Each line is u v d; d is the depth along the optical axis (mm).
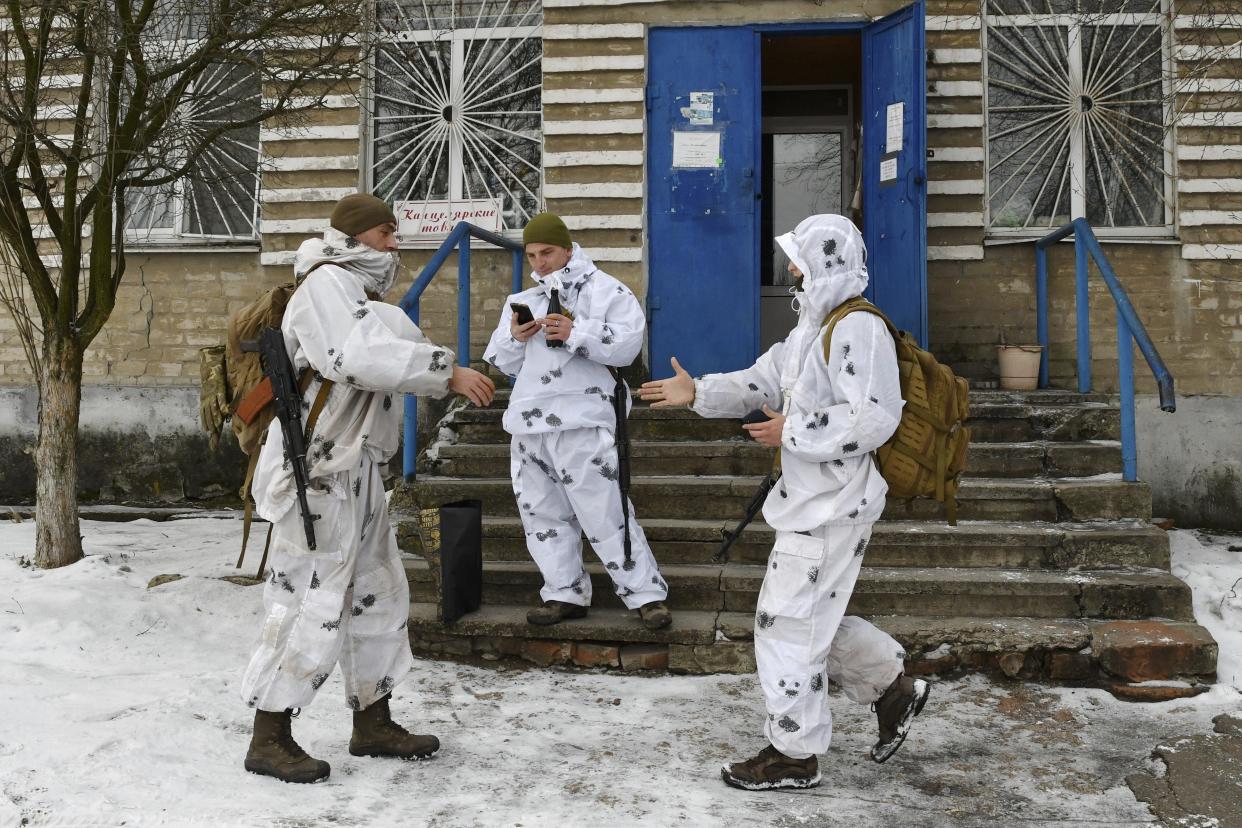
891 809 3195
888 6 7125
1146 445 6949
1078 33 7297
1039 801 3258
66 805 2930
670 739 3770
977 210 7059
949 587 4680
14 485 7828
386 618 3475
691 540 5117
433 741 3529
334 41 6219
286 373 3230
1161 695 4156
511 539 5227
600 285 4586
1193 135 7059
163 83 5840
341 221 3400
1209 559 5812
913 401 3326
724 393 3564
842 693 4250
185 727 3557
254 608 5145
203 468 7703
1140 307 7039
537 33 7734
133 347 7762
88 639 4629
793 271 3385
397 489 6008
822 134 8648
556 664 4621
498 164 7734
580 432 4484
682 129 7262
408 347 3143
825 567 3262
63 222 5812
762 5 7215
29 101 5551
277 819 2965
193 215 7910
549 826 3014
